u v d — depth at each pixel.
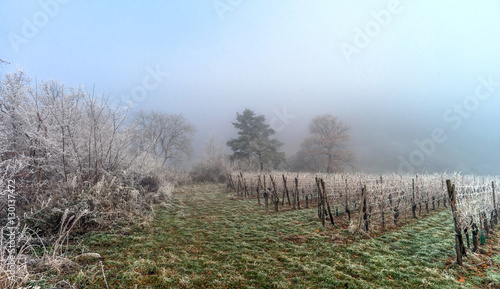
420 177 12.48
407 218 8.47
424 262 4.73
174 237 6.35
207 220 8.26
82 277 3.97
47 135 6.75
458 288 3.77
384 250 5.35
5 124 6.51
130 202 8.02
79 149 7.39
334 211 9.61
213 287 3.86
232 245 5.80
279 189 15.95
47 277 3.91
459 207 5.57
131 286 3.81
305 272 4.36
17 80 6.80
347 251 5.35
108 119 8.52
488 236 6.34
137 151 10.23
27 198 6.55
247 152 32.91
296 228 7.19
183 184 21.20
